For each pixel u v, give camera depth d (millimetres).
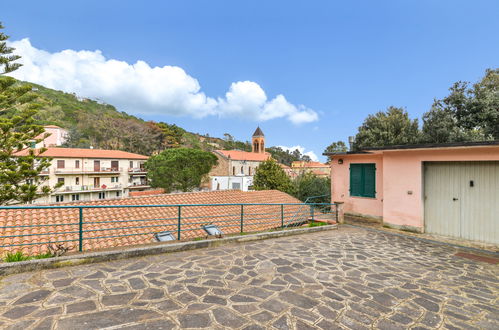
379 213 9930
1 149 14062
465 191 7125
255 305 3180
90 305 2986
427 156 7664
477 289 3928
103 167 39469
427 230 7848
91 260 4391
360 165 10602
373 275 4391
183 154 33500
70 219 10000
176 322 2713
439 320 3004
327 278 4172
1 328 2459
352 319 2951
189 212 12430
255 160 59750
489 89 16234
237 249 5703
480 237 6820
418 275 4453
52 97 80750
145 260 4684
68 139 52844
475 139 15070
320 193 17406
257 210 14227
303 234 7598
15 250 7605
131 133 65812
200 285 3699
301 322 2838
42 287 3412
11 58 12453
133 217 11000
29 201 16109
